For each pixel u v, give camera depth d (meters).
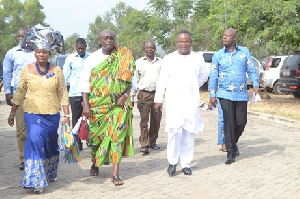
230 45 7.35
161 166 7.16
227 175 6.52
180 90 6.48
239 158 7.69
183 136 6.61
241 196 5.47
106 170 6.90
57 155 6.06
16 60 6.91
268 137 9.88
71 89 8.47
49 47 5.71
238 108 7.41
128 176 6.50
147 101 8.17
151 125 8.50
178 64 6.53
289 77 17.69
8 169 6.94
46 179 5.70
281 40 15.85
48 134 5.71
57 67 5.83
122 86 5.99
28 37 5.73
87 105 6.05
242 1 15.23
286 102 17.06
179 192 5.63
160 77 6.58
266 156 7.83
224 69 7.32
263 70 23.20
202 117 13.70
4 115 14.53
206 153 8.16
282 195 5.52
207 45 37.00
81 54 8.48
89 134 6.16
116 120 6.01
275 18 14.50
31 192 5.64
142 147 8.14
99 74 5.97
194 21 35.94
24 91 5.85
